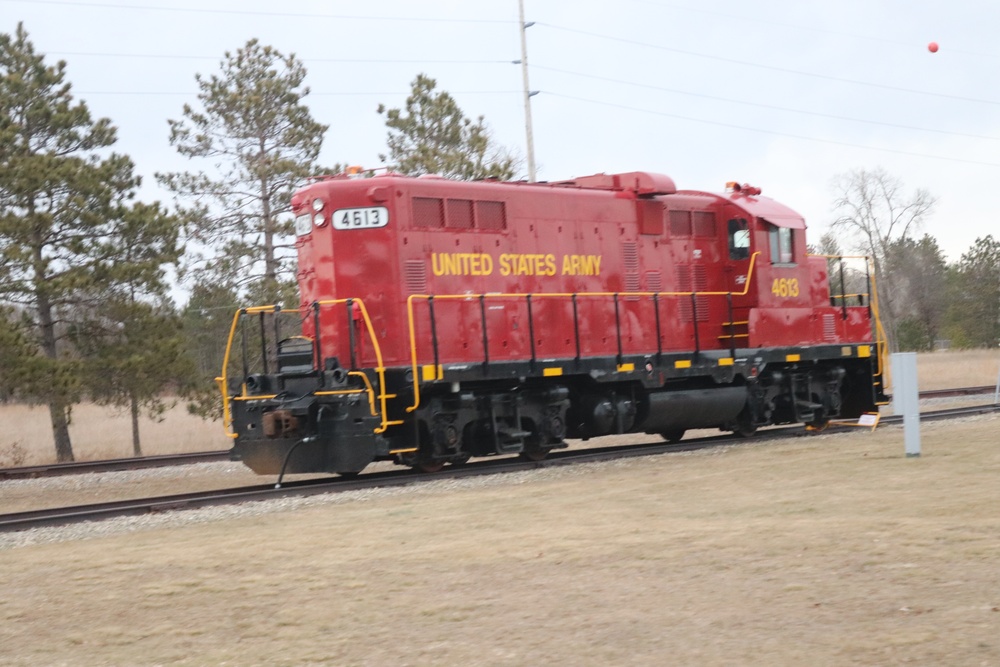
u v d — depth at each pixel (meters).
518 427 17.06
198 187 31.50
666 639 6.54
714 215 20.53
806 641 6.29
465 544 9.90
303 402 15.25
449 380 15.96
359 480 15.63
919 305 77.81
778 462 15.24
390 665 6.44
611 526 10.42
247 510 13.23
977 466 13.20
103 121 27.59
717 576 7.99
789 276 20.77
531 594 7.86
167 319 26.88
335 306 16.05
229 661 6.75
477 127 36.66
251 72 32.00
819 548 8.64
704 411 19.30
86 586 9.05
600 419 18.17
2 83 26.27
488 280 16.98
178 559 9.98
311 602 8.05
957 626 6.34
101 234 26.12
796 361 20.73
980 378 40.75
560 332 17.72
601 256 18.52
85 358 26.36
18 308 26.47
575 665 6.19
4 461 27.91
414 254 16.19
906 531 9.04
